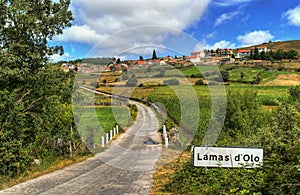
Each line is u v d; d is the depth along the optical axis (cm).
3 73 1195
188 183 748
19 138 1147
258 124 1487
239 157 704
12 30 1288
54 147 1340
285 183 535
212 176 711
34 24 1295
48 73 1356
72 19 1405
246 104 1554
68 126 1402
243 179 630
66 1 1389
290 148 682
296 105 945
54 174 1005
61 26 1387
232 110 1476
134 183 851
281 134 832
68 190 792
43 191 791
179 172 834
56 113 1362
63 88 1441
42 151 1245
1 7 1232
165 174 942
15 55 1280
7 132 1072
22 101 1316
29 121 1272
